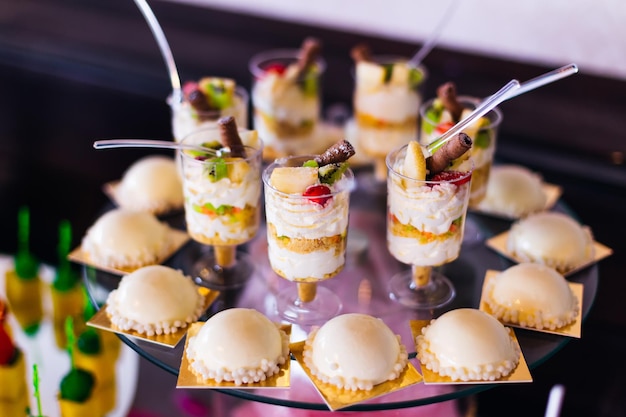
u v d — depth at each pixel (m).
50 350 0.94
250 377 0.64
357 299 0.75
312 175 0.66
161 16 1.18
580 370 1.04
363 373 0.64
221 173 0.71
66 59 1.24
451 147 0.66
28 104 1.30
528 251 0.78
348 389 0.64
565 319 0.70
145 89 1.21
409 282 0.77
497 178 0.86
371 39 1.09
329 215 0.66
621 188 1.01
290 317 0.72
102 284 0.75
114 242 0.77
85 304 0.99
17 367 0.88
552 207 0.88
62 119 1.30
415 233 0.70
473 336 0.65
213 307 0.73
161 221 0.85
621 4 0.94
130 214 0.79
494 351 0.65
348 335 0.65
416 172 0.67
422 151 0.69
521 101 1.04
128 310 0.70
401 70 0.87
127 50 1.21
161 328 0.69
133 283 0.71
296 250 0.68
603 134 1.00
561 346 0.68
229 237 0.74
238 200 0.72
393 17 1.07
